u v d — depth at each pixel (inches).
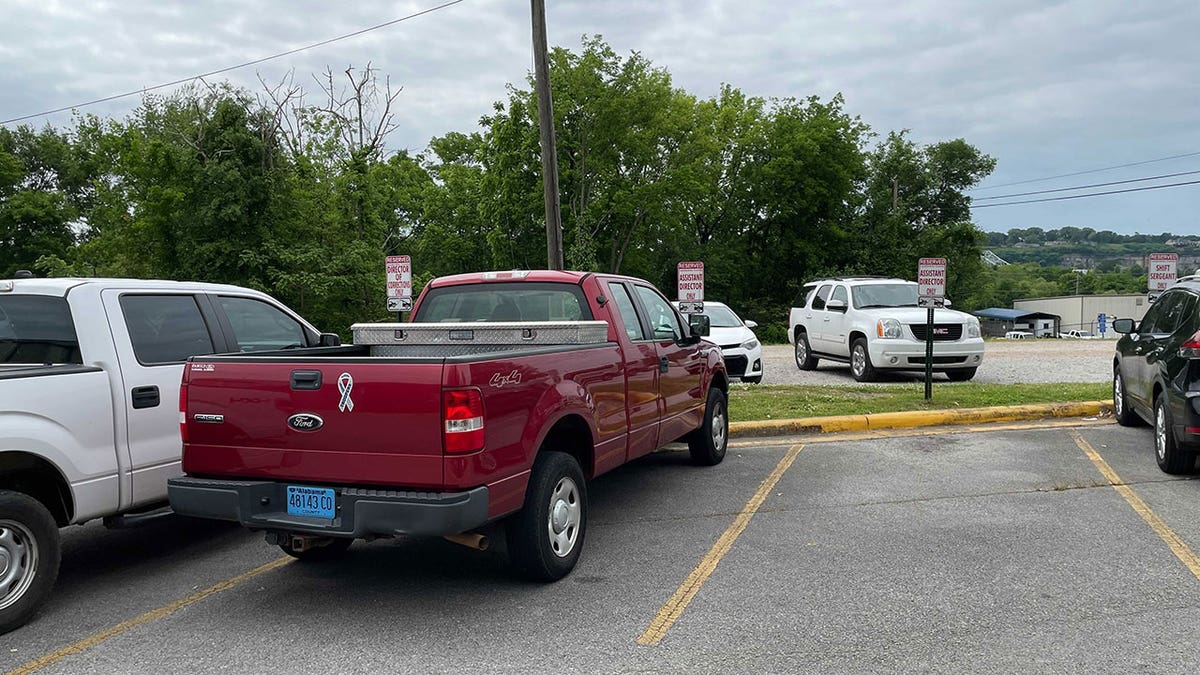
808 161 1788.9
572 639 168.2
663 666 154.5
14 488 190.7
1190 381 278.1
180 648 168.7
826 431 397.7
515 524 195.0
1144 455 332.2
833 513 258.5
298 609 189.5
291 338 277.7
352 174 738.8
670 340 287.3
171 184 634.2
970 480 296.8
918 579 197.8
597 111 1387.8
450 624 177.9
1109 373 647.8
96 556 236.1
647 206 1517.0
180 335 233.8
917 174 2169.0
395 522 169.5
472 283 267.7
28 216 1387.8
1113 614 174.1
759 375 575.5
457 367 169.2
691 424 300.5
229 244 618.8
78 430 196.7
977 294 2420.0
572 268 1408.7
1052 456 333.1
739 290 1900.8
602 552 225.8
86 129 1614.2
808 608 181.3
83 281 216.7
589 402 216.2
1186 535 228.5
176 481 191.3
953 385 526.0
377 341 251.4
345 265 665.6
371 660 160.6
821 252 1866.4
